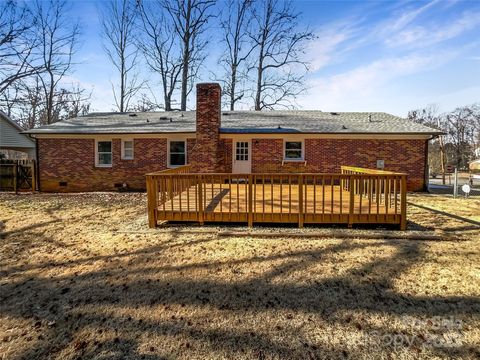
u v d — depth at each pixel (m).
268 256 4.53
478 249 4.78
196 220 6.32
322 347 2.45
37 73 20.69
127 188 13.23
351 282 3.63
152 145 13.09
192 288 3.51
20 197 11.29
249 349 2.43
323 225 6.30
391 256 4.48
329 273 3.89
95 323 2.82
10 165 12.88
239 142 12.88
